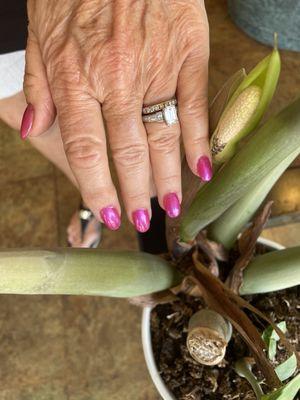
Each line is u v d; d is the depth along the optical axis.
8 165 0.45
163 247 0.26
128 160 0.18
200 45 0.18
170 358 0.23
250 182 0.16
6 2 0.27
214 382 0.22
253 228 0.21
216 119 0.17
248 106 0.15
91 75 0.17
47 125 0.20
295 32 0.40
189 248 0.22
